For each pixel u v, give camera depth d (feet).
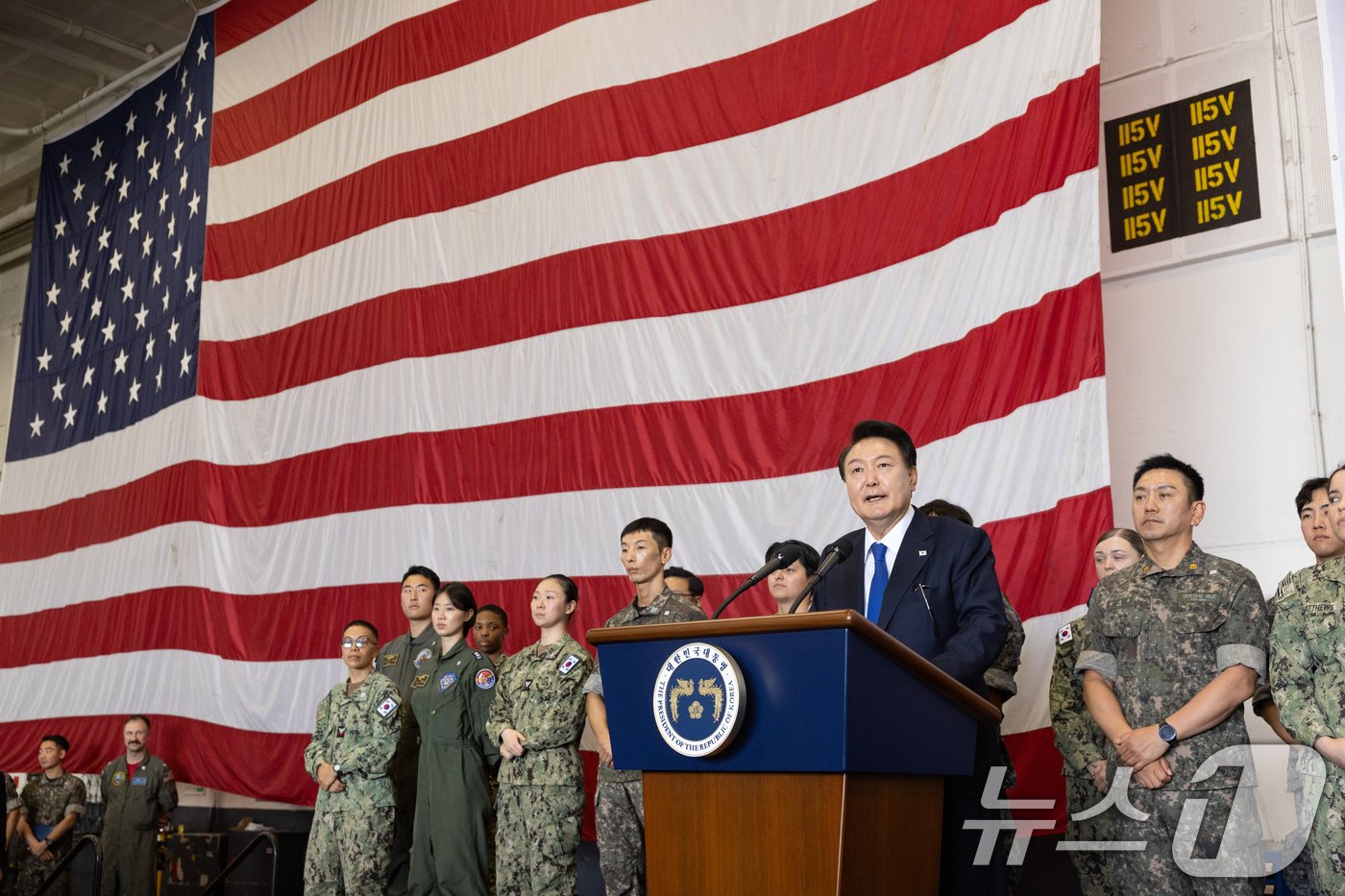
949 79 16.60
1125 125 17.03
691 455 18.40
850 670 6.03
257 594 24.17
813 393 17.28
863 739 6.10
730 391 18.21
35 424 31.73
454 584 17.47
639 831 14.42
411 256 23.22
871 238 17.07
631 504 18.88
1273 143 15.64
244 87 27.94
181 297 27.99
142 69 35.60
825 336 17.31
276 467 24.56
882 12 17.66
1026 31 15.69
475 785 16.56
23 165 38.91
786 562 7.95
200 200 28.25
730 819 6.43
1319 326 14.90
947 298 15.90
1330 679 8.89
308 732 22.63
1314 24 15.49
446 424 21.85
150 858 23.75
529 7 22.53
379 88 24.79
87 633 27.89
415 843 16.71
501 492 20.74
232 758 23.70
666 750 6.68
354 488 23.04
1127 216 16.80
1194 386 15.83
